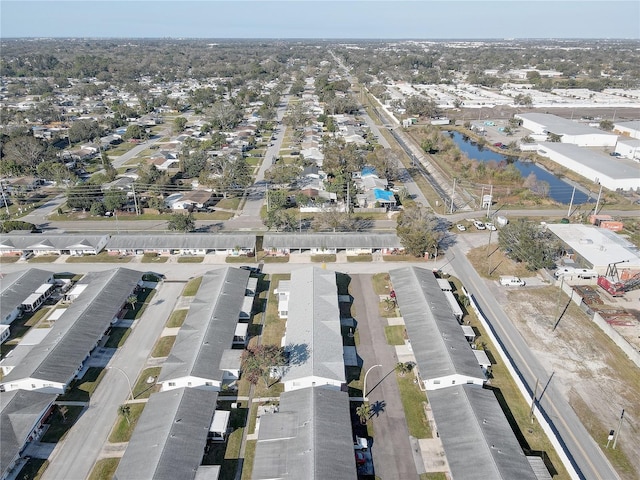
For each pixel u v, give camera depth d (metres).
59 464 55.09
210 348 70.69
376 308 86.38
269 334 78.88
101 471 54.16
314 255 106.19
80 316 77.12
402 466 54.94
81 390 66.38
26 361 68.19
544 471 52.22
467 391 62.12
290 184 148.25
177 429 56.12
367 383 68.12
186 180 152.50
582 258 98.81
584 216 125.00
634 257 97.62
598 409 63.22
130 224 122.25
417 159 183.38
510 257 104.38
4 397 61.81
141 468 51.12
